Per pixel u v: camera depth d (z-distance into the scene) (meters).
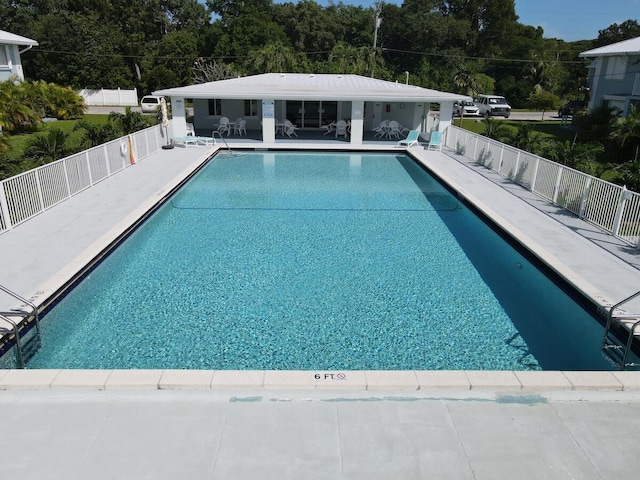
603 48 29.06
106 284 8.84
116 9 53.69
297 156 21.33
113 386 5.02
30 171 10.62
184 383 5.05
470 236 11.65
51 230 10.09
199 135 24.52
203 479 4.00
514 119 39.91
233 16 63.03
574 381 5.25
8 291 6.63
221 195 14.91
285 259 10.11
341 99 21.33
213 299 8.38
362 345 7.12
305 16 59.62
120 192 13.20
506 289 8.97
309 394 5.02
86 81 45.16
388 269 9.73
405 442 4.43
